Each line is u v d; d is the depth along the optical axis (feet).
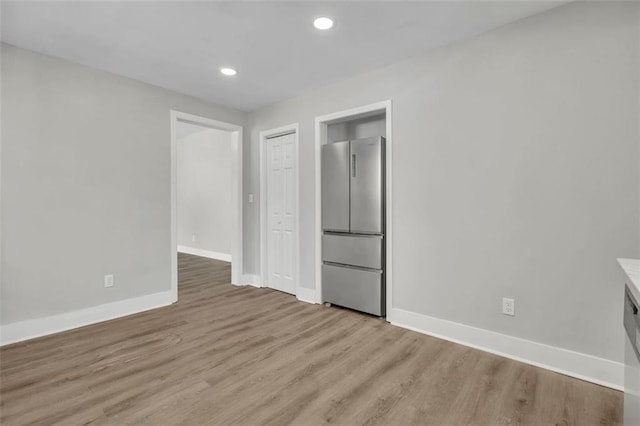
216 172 21.21
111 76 9.78
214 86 10.93
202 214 22.45
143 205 10.53
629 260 4.87
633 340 3.63
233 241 13.98
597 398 5.70
